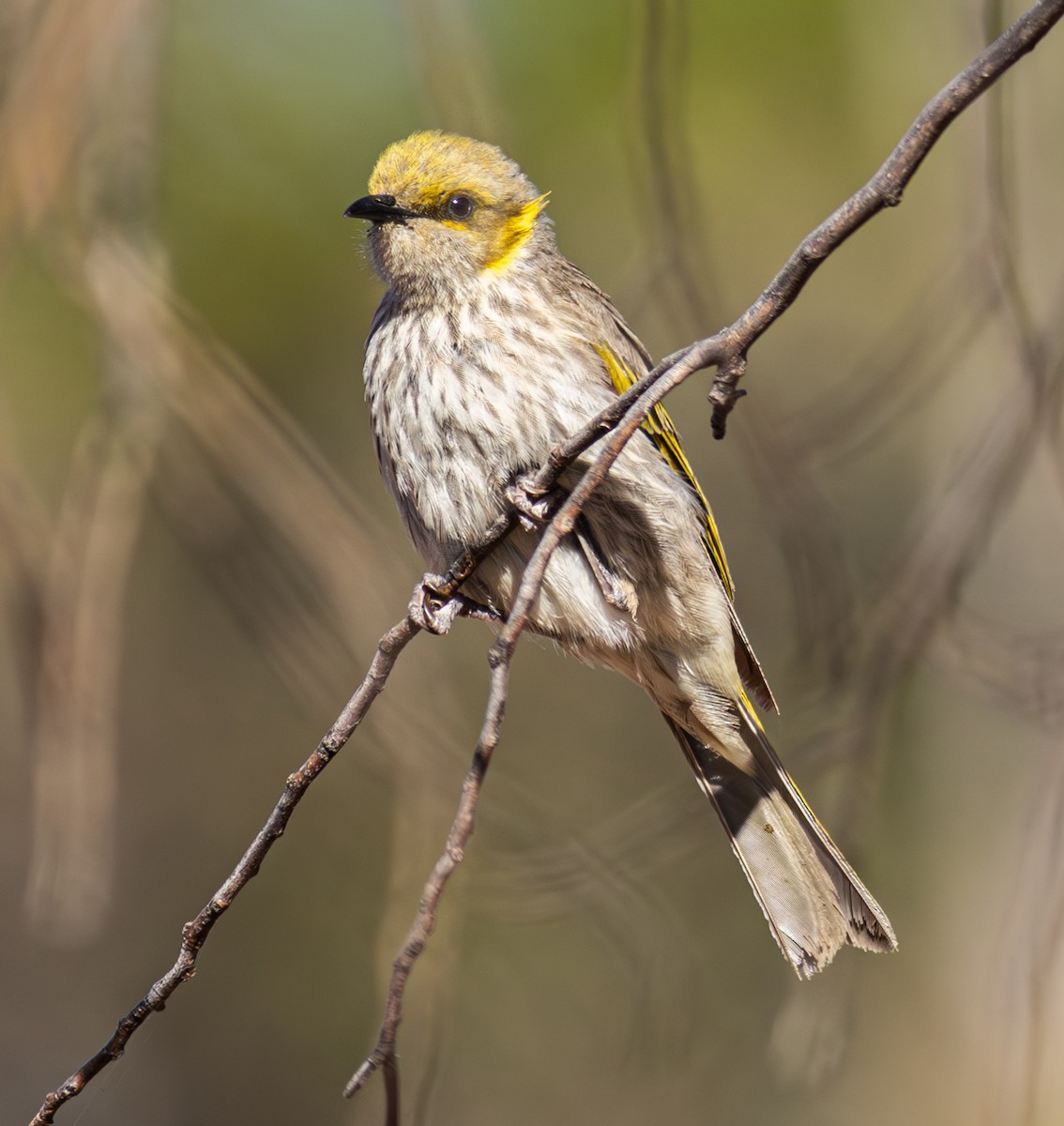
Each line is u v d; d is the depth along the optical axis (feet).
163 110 32.63
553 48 44.80
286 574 34.12
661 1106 48.60
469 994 49.55
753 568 53.42
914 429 45.11
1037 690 34.86
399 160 28.99
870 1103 45.93
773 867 28.04
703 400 53.31
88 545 30.68
